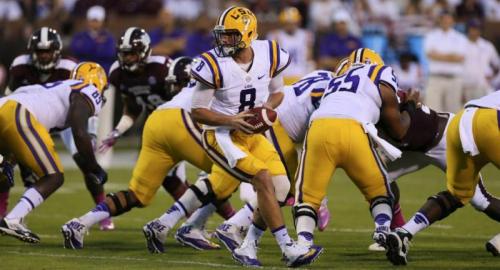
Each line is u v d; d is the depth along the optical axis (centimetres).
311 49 5122
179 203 2198
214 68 1933
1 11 6169
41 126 2230
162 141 2227
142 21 5497
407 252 2127
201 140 2066
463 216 2988
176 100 2242
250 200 2139
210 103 1975
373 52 2198
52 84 2331
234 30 1925
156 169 2256
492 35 5331
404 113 2212
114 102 5222
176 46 4544
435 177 4369
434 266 1962
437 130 2241
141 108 2734
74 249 2225
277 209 1905
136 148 5650
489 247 2114
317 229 2670
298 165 2094
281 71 2031
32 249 2216
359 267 1947
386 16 5716
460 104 4672
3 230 2138
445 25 4622
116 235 2553
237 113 1983
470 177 2000
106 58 4134
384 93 2027
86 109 2314
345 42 4688
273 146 2112
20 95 2256
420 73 5166
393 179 2303
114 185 3888
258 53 1981
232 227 2119
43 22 5694
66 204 3319
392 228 2314
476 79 4772
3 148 2244
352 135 1959
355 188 3919
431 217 1995
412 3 5975
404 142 2206
